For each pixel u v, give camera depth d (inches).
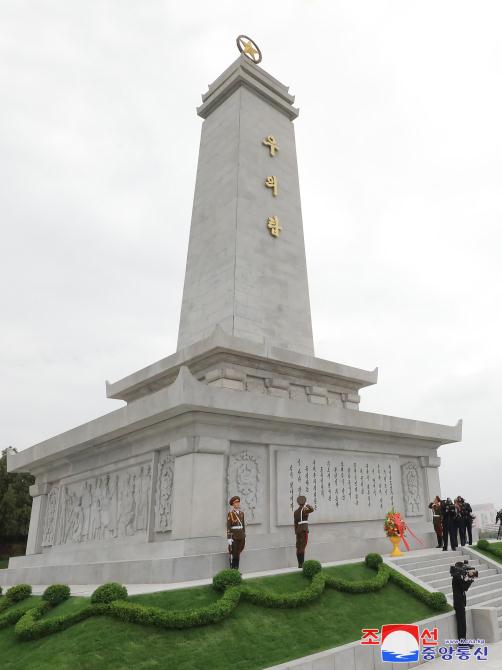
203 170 1071.6
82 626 381.7
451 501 800.3
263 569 561.3
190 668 348.8
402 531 714.2
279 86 1136.8
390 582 561.6
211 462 636.7
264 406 665.6
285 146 1096.2
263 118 1077.1
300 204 1066.1
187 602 421.4
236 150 992.9
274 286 936.9
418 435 895.7
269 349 820.0
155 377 880.9
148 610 382.0
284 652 386.6
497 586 655.1
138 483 721.0
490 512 3698.3
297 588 490.9
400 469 916.0
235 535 518.9
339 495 778.2
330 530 747.4
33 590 603.8
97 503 805.9
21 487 1914.4
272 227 975.0
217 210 980.6
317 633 424.5
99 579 560.1
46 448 890.1
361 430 812.0
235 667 358.0
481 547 778.2
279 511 691.4
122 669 338.0
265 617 425.4
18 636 398.0
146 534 669.3
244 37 1168.2
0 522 1840.6
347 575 556.7
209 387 616.4
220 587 443.8
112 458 791.1
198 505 604.7
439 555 709.3
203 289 941.2
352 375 940.6
